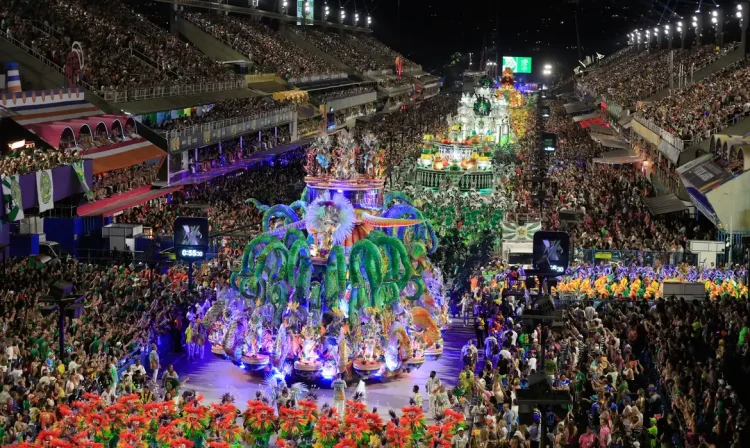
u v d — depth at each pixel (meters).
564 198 73.12
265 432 28.81
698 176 54.69
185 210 66.06
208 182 80.50
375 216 40.31
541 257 43.53
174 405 28.59
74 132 61.22
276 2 175.38
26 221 52.81
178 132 74.44
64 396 29.50
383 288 38.06
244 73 116.06
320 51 169.00
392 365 38.88
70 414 27.69
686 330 37.50
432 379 34.22
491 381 34.78
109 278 45.72
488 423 28.56
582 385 33.34
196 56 104.69
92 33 82.62
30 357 31.94
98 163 61.12
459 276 53.69
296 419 28.69
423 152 77.31
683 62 117.94
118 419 27.50
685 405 29.72
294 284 38.06
